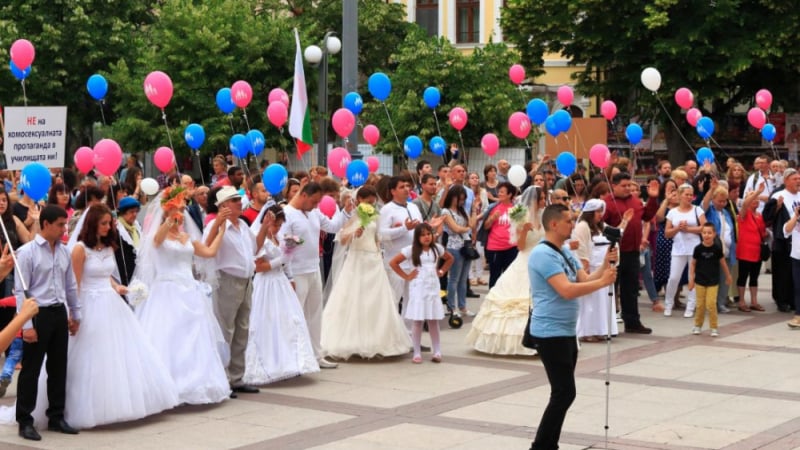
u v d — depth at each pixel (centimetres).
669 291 1572
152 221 999
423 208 1508
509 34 3347
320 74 1805
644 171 3416
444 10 4078
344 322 1220
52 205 893
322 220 1210
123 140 2925
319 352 1177
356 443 866
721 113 3381
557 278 774
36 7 3356
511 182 1464
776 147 3309
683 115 3294
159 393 943
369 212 1204
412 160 3131
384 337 1216
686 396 1048
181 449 852
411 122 3027
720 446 862
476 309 1628
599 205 1373
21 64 1334
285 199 1393
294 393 1059
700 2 3039
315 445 860
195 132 1697
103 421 909
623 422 940
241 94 1588
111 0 3397
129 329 938
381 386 1093
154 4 3588
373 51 3816
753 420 950
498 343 1246
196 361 989
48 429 911
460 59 3033
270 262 1085
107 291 933
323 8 3756
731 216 1630
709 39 3086
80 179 1562
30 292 880
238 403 1016
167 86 1225
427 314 1212
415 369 1184
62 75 3331
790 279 1606
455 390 1075
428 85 3047
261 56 3009
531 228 1260
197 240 1016
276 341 1087
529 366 1204
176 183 1309
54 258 892
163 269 997
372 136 1792
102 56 3341
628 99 3372
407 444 863
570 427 921
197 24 2938
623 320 1437
